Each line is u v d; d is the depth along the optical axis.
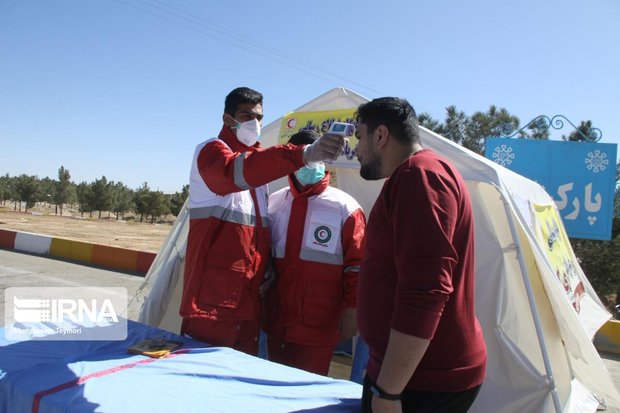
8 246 12.91
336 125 2.37
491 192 3.56
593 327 5.40
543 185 8.49
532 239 3.46
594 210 8.26
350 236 3.47
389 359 1.52
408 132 1.88
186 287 2.96
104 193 43.47
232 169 2.64
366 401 1.77
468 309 1.71
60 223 27.91
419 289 1.50
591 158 8.29
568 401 3.76
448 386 1.67
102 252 11.31
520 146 8.60
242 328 3.13
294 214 3.50
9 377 2.18
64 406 1.90
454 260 1.55
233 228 3.01
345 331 3.54
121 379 2.19
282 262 3.45
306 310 3.32
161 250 4.75
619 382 5.43
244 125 3.05
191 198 3.11
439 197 1.57
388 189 1.73
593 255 10.66
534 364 3.31
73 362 2.41
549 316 3.71
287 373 2.38
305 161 2.46
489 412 3.38
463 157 3.59
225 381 2.24
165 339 2.79
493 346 3.43
